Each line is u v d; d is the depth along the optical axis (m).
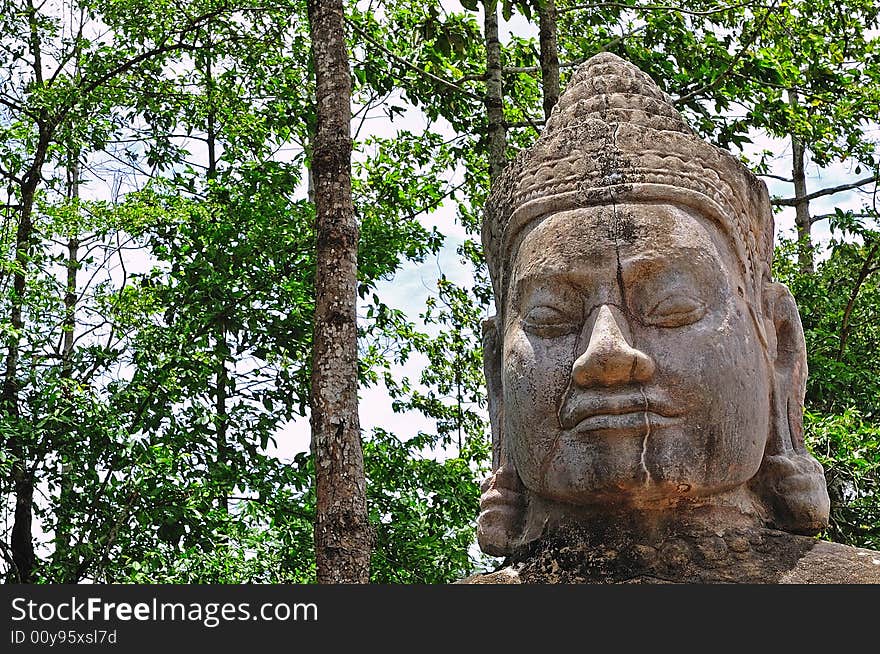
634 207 3.65
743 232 3.83
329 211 5.07
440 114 9.33
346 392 4.82
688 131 3.89
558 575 3.51
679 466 3.43
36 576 8.04
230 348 9.20
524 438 3.62
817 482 3.76
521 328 3.70
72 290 8.48
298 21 9.75
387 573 8.55
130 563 7.43
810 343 9.55
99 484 7.85
